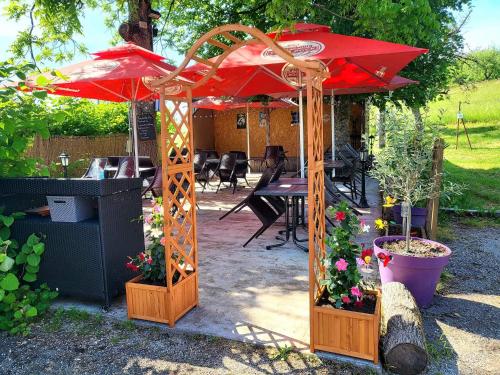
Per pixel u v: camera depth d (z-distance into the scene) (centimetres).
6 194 312
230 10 978
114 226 302
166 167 265
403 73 838
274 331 263
